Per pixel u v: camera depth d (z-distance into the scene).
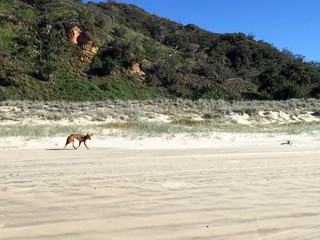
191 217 5.04
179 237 4.28
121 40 62.31
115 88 54.22
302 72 66.31
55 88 50.12
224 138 18.00
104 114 27.45
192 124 25.94
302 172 8.61
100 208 5.37
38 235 4.23
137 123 23.06
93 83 53.62
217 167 9.17
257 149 14.05
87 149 13.37
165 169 8.78
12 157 10.78
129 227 4.58
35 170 8.49
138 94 54.78
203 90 56.66
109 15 79.81
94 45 58.56
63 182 7.07
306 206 5.71
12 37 54.81
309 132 21.42
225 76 67.94
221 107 32.66
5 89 46.56
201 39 90.31
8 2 60.16
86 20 60.81
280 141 17.47
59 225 4.59
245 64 81.06
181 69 64.31
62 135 17.08
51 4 64.12
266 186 7.04
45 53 54.38
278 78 59.66
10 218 4.82
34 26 57.66
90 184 6.92
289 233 4.50
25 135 16.30
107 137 17.08
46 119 25.89
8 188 6.48
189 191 6.51
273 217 5.12
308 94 57.38
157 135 18.08
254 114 31.38
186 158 10.91
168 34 81.75
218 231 4.51
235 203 5.80
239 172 8.45
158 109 31.17
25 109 29.22
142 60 60.75
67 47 57.03
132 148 14.20
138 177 7.70
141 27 82.81
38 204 5.50
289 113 32.72
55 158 10.70
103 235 4.29
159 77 60.25
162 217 5.01
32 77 50.53
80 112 28.59
